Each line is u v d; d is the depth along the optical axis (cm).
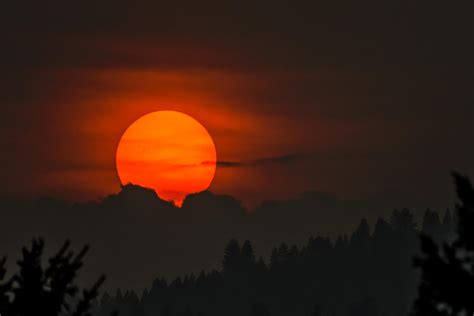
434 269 5169
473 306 5088
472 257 5181
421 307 5178
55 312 6388
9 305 6388
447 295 5128
